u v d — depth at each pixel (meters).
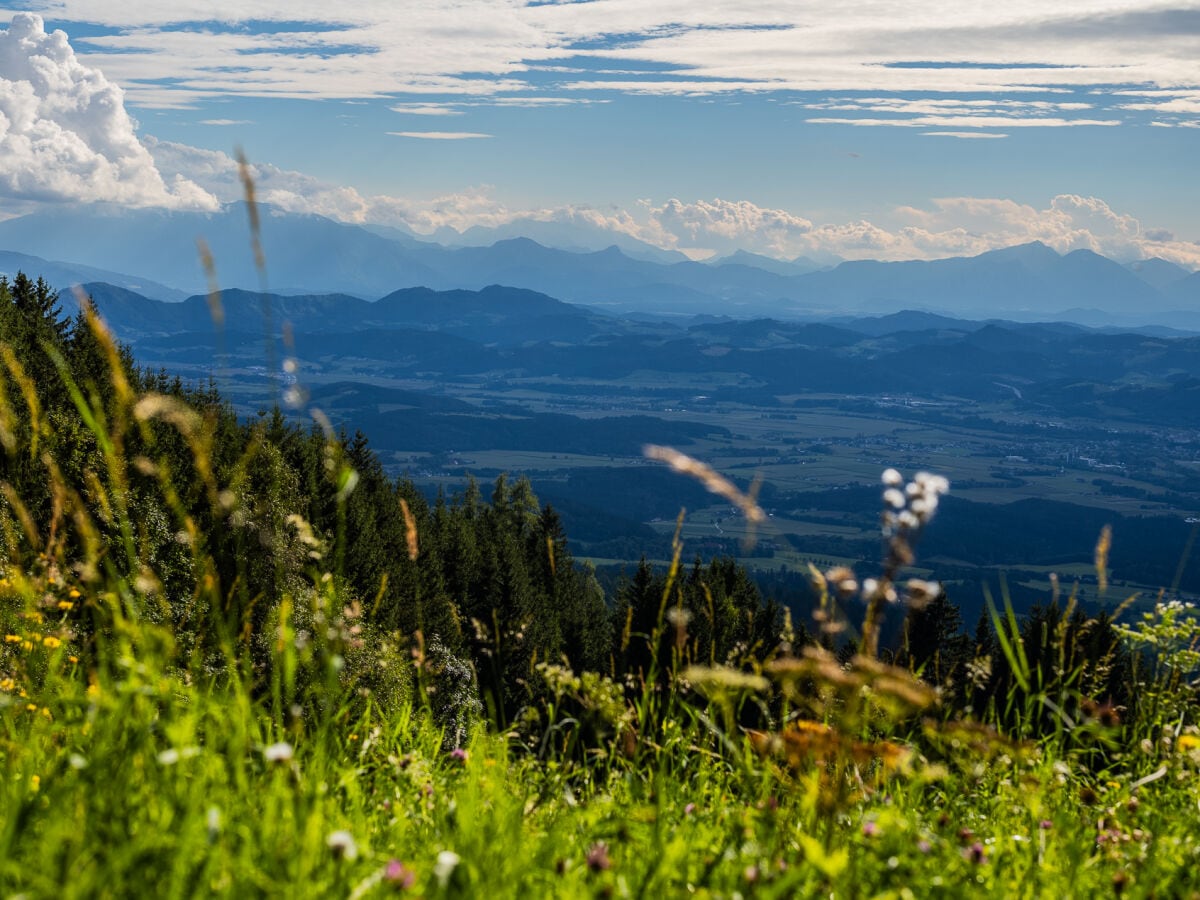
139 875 2.38
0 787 3.05
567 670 4.07
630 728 3.98
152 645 3.26
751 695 3.77
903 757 3.07
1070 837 3.82
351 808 3.51
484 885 2.79
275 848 2.69
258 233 3.39
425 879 2.85
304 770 3.38
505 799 3.56
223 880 2.49
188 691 3.29
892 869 3.14
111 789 2.79
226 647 3.40
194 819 2.62
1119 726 4.06
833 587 2.76
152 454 3.40
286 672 3.45
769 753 3.55
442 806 3.83
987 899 3.22
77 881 2.33
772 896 2.65
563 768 4.03
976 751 3.87
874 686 2.82
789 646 3.26
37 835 2.77
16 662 3.74
